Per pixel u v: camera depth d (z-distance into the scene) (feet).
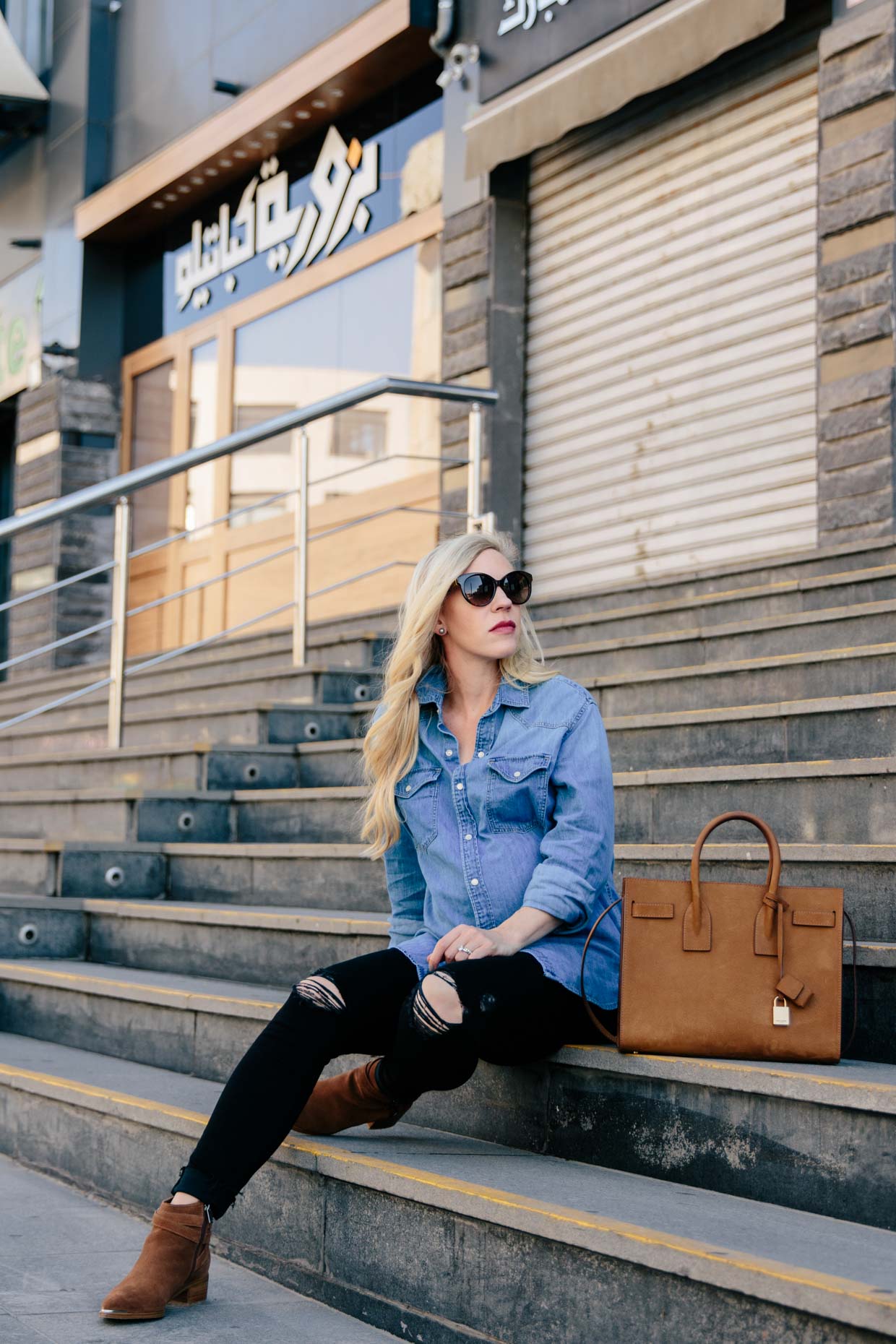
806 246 19.42
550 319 23.56
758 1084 6.63
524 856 7.84
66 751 19.67
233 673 20.93
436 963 7.38
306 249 29.55
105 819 14.94
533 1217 6.25
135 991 10.87
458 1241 6.66
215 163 30.78
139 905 12.73
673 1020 7.09
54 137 36.01
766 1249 5.70
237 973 11.56
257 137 29.58
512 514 23.76
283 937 11.11
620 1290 5.88
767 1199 6.59
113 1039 11.20
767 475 19.80
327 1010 7.32
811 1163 6.43
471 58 23.61
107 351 34.73
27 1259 7.84
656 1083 7.12
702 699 13.10
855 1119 6.28
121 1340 6.56
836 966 6.96
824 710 11.12
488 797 7.90
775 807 10.26
